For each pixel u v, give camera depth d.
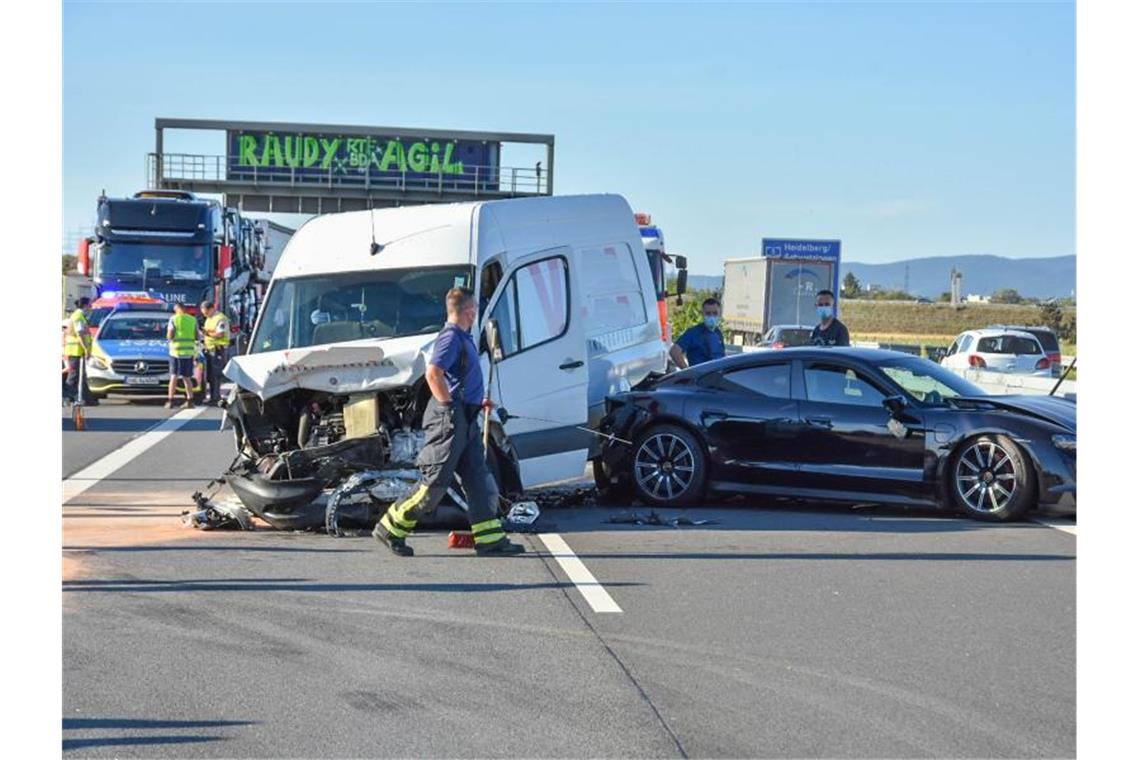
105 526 12.77
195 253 33.88
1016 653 8.11
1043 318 87.56
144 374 28.91
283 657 7.91
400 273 13.70
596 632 8.59
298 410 12.94
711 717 6.85
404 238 13.93
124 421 25.42
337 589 9.80
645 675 7.61
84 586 9.77
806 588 9.96
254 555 11.19
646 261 16.95
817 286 47.72
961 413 13.20
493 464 12.79
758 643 8.34
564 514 13.84
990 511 13.06
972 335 38.84
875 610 9.24
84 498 14.88
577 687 7.36
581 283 15.36
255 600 9.40
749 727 6.69
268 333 13.75
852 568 10.73
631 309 16.48
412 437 12.41
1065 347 69.50
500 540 11.32
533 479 13.73
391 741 6.45
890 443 13.38
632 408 14.49
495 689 7.31
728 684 7.44
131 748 6.31
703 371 14.48
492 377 12.66
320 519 12.31
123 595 9.48
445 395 11.08
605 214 16.14
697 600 9.55
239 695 7.15
